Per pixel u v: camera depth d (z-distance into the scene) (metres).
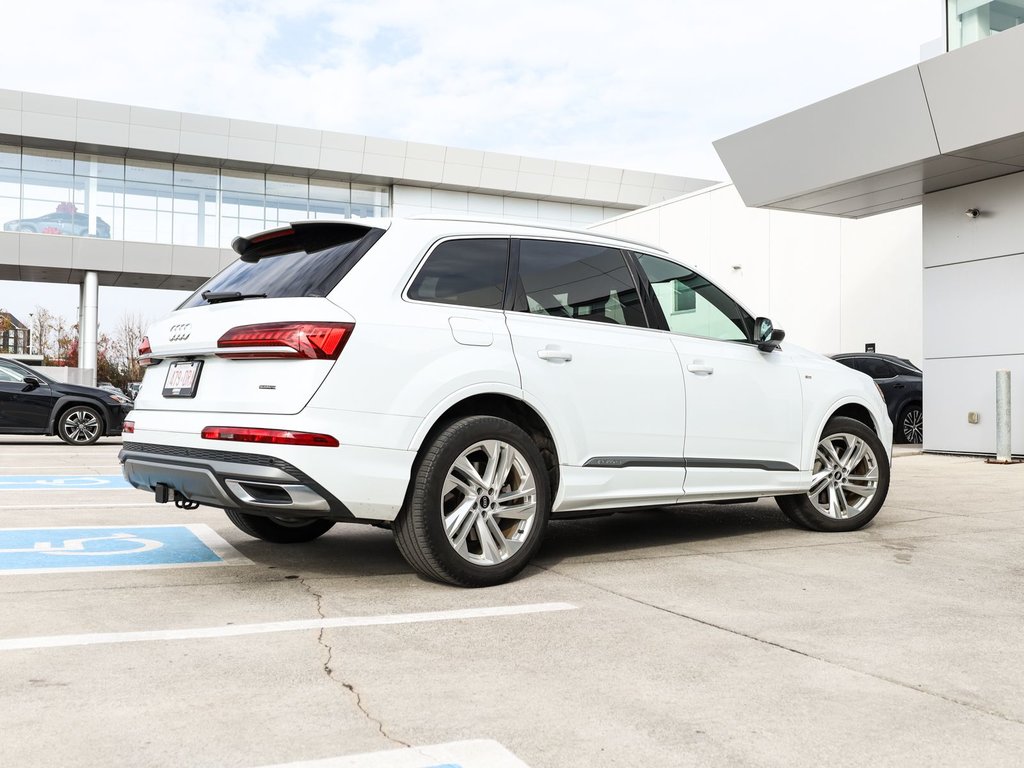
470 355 4.08
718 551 5.02
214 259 30.03
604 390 4.56
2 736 2.29
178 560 4.64
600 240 4.88
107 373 52.19
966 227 11.72
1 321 48.09
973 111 9.80
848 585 4.15
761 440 5.27
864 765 2.20
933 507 6.86
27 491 7.78
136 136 28.98
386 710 2.52
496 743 2.29
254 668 2.88
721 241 20.55
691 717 2.49
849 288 17.33
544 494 4.26
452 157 33.25
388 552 4.91
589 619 3.53
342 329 3.74
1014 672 2.92
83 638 3.18
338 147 31.50
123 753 2.20
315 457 3.64
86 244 28.73
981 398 11.59
